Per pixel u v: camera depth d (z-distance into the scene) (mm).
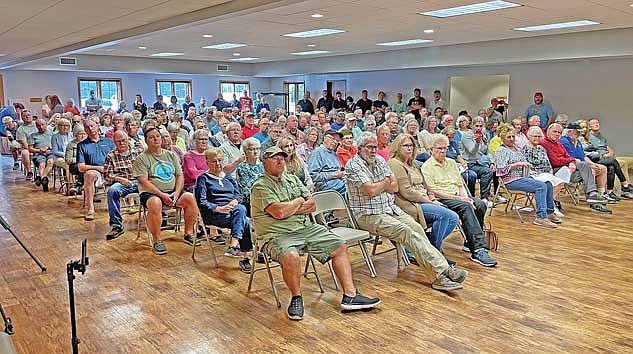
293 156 4398
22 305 3207
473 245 4039
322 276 3750
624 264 3975
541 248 4406
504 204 6184
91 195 5535
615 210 5918
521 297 3324
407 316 3043
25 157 8172
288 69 13828
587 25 7203
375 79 12789
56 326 2910
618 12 6078
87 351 2621
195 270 3865
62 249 4387
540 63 9531
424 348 2648
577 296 3334
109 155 5090
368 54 11516
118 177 4918
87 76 13508
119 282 3609
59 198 6625
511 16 6383
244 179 4406
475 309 3139
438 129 7324
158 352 2617
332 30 7734
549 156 5816
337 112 8367
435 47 10125
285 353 2602
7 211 5848
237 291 3445
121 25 6336
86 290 3455
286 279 3041
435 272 3453
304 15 6309
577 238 4723
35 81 12938
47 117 9930
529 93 9820
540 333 2811
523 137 6375
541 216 5188
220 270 3865
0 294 3383
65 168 6848
